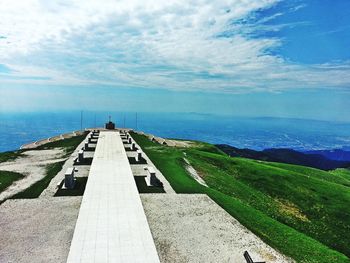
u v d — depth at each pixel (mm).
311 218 37656
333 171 81375
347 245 32219
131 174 37062
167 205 28938
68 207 27344
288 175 50688
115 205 27062
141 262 18531
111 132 78000
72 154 50031
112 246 20141
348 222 37469
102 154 48750
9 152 52531
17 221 24328
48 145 59719
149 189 33312
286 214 36812
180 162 46594
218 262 19766
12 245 20656
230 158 58656
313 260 21781
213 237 23062
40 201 28703
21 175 37531
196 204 29578
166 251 20734
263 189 44500
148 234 21969
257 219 27781
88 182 33500
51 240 21422
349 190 48719
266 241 23328
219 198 32031
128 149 54812
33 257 19250
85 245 20141
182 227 24453
